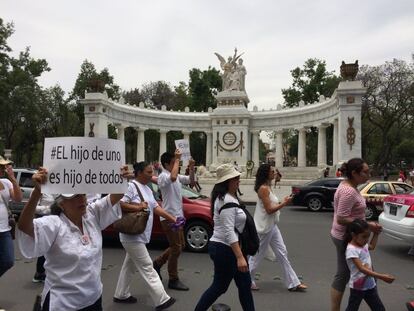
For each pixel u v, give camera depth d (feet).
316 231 47.01
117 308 20.75
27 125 178.81
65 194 11.17
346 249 16.88
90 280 11.21
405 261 32.63
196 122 163.53
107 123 133.69
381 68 158.71
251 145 159.94
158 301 19.94
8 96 152.25
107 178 11.92
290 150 257.96
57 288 10.96
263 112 153.17
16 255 33.22
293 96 207.31
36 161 228.22
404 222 33.45
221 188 17.19
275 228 24.22
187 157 36.81
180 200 24.26
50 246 10.84
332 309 18.08
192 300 22.02
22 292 23.41
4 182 20.24
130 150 229.25
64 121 190.29
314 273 28.19
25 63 168.35
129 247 20.21
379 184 59.52
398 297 23.09
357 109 102.63
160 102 233.96
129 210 20.15
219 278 17.01
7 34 136.05
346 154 102.58
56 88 190.60
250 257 24.13
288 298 22.67
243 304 16.97
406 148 212.02
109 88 211.61
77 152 11.47
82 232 11.50
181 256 33.24
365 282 16.52
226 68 153.17
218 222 17.11
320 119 132.77
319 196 69.15
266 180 23.81
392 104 159.33
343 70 105.29
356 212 17.93
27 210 10.42
